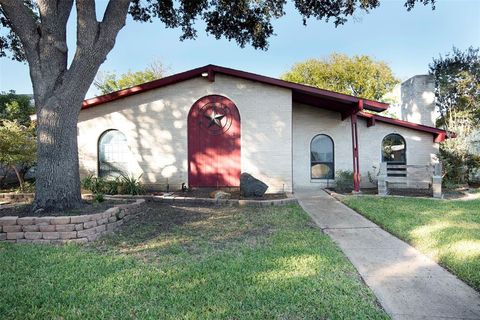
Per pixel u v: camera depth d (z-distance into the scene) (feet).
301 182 37.78
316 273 11.01
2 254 13.05
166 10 32.45
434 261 12.42
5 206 19.33
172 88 32.37
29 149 28.45
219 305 8.66
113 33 18.93
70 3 19.01
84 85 18.80
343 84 81.05
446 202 25.08
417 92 43.96
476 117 45.27
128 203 20.88
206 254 13.15
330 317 8.09
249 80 31.81
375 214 20.54
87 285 10.03
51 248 13.89
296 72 85.20
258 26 33.09
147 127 32.32
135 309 8.47
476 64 51.70
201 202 25.91
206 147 32.45
